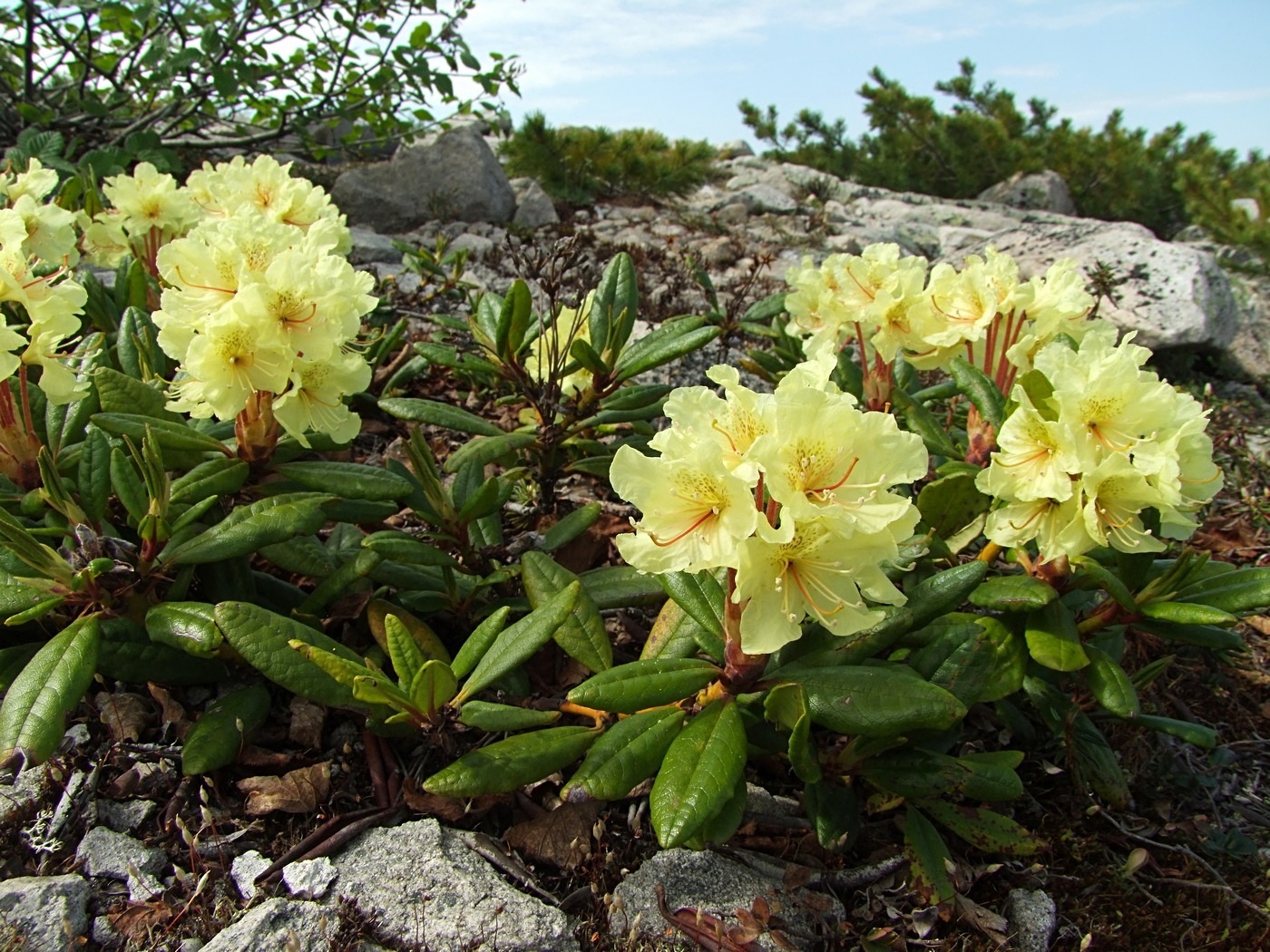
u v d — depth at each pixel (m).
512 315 0.51
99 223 0.66
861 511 0.32
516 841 0.39
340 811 0.40
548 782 0.42
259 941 0.34
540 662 0.48
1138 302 1.09
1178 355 1.09
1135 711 0.41
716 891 0.38
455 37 1.18
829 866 0.40
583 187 1.58
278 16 1.12
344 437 0.45
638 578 0.47
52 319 0.43
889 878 0.40
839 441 0.32
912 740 0.41
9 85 1.15
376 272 0.93
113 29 1.10
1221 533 0.67
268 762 0.41
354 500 0.47
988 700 0.42
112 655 0.40
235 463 0.45
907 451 0.33
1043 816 0.44
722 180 1.90
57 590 0.39
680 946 0.36
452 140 1.27
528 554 0.46
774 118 2.84
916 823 0.41
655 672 0.39
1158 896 0.42
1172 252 1.13
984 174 2.52
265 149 1.33
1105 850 0.43
